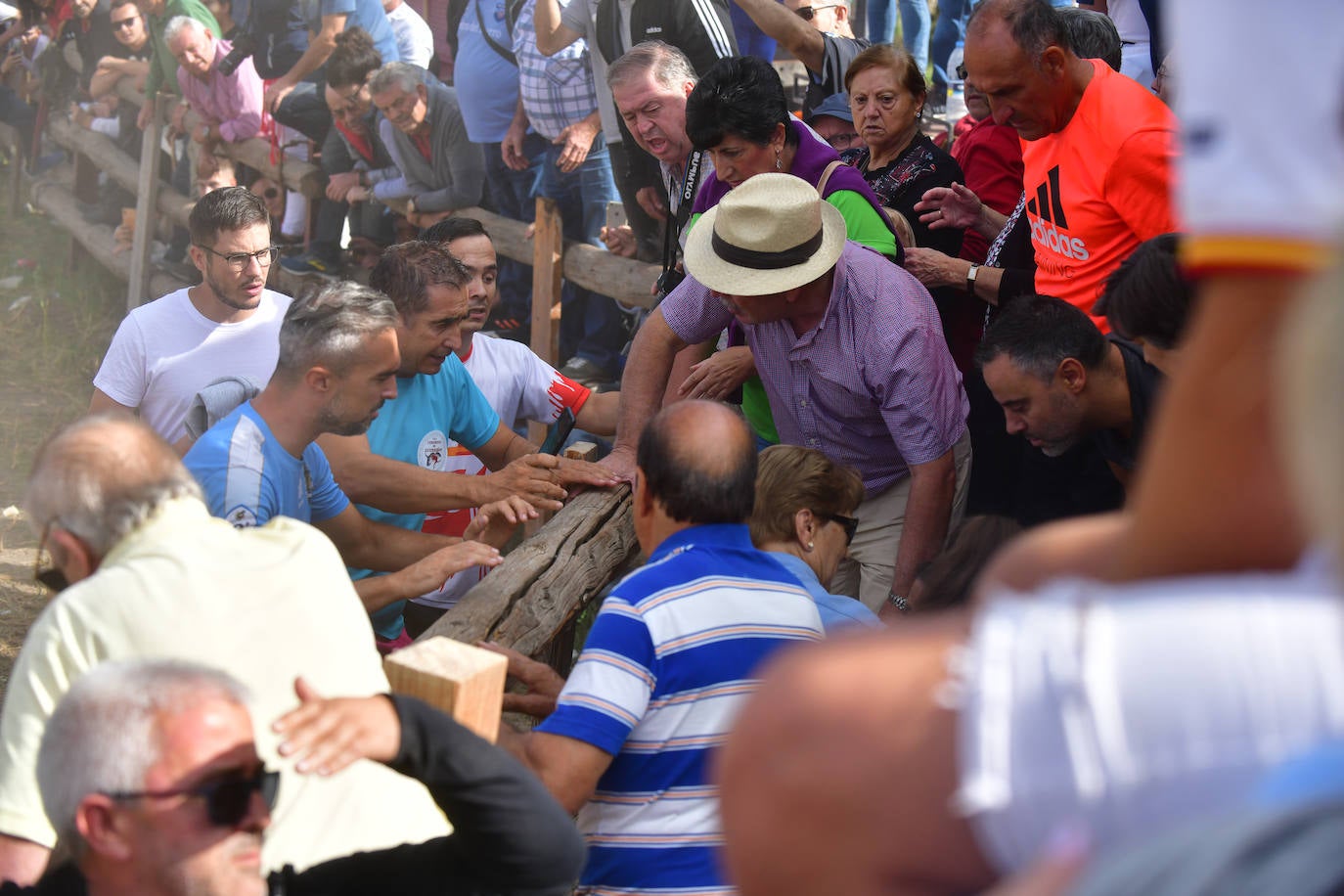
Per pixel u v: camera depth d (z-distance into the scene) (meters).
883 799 0.61
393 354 2.89
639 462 2.51
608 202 5.94
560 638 3.69
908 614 3.28
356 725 1.68
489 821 1.77
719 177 3.74
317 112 7.55
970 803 0.55
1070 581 0.61
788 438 3.60
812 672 0.66
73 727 1.67
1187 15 0.58
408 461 3.62
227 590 1.99
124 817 1.66
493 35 6.14
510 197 6.53
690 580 2.35
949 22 6.90
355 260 7.63
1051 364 2.74
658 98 4.19
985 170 4.40
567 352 6.52
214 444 2.82
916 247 3.90
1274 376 0.58
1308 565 0.56
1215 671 0.53
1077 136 3.28
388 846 2.05
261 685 1.97
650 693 2.30
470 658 2.01
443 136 6.54
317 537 2.13
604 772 2.31
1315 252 0.55
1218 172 0.57
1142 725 0.53
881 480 3.54
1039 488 3.15
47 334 9.06
